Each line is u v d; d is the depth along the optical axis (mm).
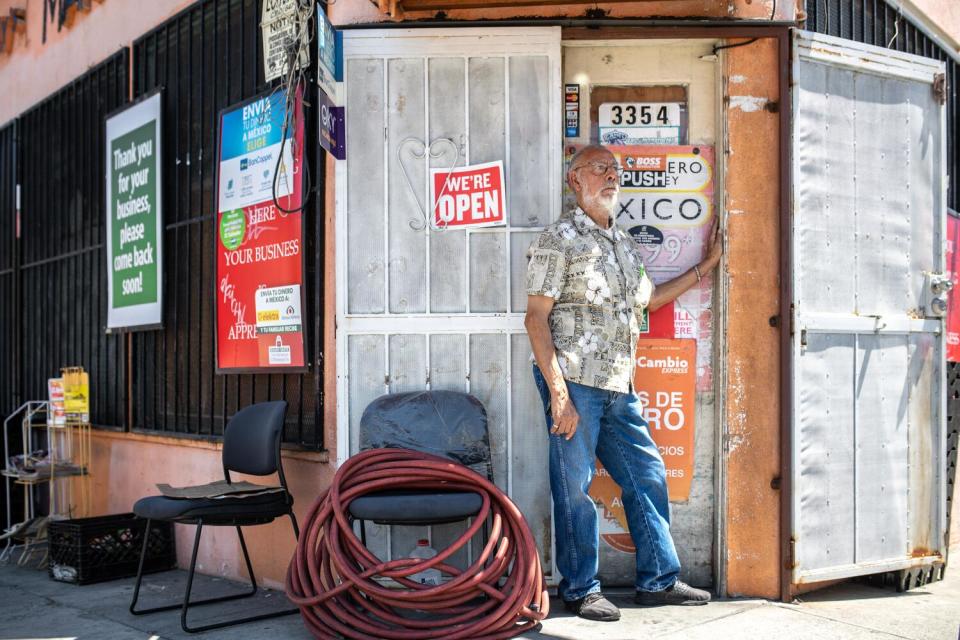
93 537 4910
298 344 4441
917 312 4449
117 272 5949
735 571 4012
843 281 4215
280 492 4051
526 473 4098
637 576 3891
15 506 7004
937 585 4383
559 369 3623
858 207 4273
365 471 3689
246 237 4785
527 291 3701
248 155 4797
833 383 4137
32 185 7285
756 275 4039
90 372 6340
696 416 4148
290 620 3947
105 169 6105
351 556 3600
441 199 4184
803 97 4109
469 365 4133
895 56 4340
